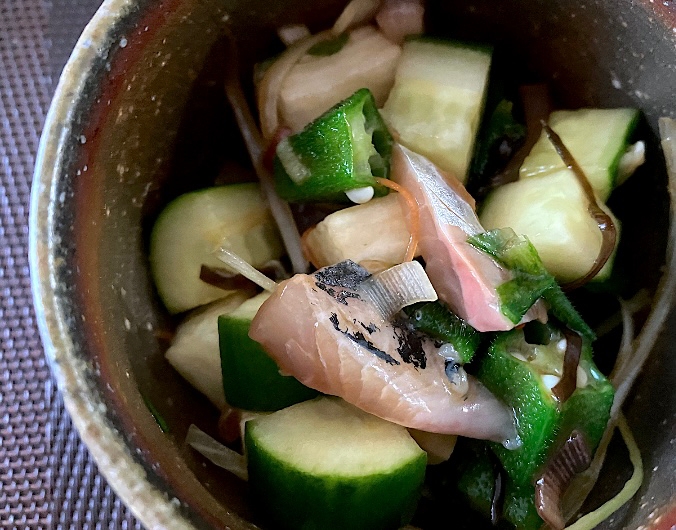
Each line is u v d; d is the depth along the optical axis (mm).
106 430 104
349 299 131
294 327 129
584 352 141
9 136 192
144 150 133
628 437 136
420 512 141
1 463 167
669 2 125
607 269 144
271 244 153
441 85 148
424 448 138
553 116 153
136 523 162
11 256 183
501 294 131
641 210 147
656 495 117
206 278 147
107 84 116
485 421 132
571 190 143
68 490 165
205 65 141
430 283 133
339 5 150
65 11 200
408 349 133
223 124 155
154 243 143
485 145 159
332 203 149
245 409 141
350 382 128
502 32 152
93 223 115
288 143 148
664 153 136
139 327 134
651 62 132
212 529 105
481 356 137
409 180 140
